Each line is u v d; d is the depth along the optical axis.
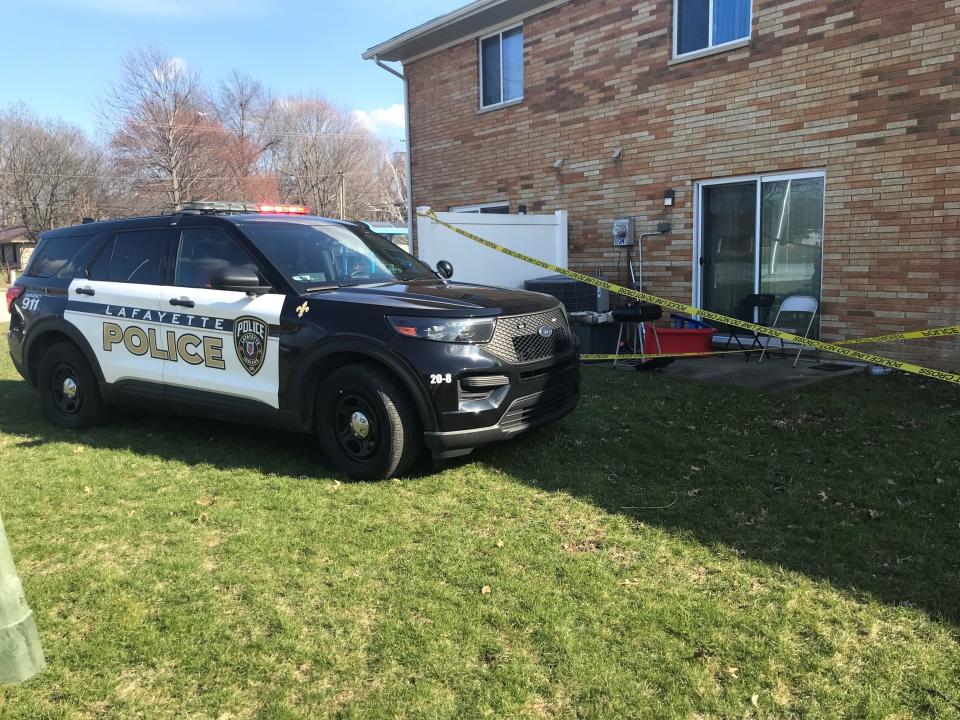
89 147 53.00
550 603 3.03
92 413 5.81
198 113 48.06
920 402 6.11
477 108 12.02
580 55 10.30
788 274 8.66
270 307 4.71
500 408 4.33
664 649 2.70
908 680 2.48
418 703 2.44
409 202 13.59
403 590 3.16
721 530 3.70
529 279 10.42
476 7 10.87
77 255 5.96
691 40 9.12
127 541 3.72
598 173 10.30
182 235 5.36
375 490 4.35
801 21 8.00
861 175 7.76
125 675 2.62
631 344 9.23
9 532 3.84
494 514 3.97
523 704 2.42
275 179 54.53
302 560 3.47
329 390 4.54
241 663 2.67
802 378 7.23
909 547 3.45
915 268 7.50
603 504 4.07
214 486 4.48
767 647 2.70
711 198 9.26
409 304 4.39
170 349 5.21
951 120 7.09
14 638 1.97
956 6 6.93
